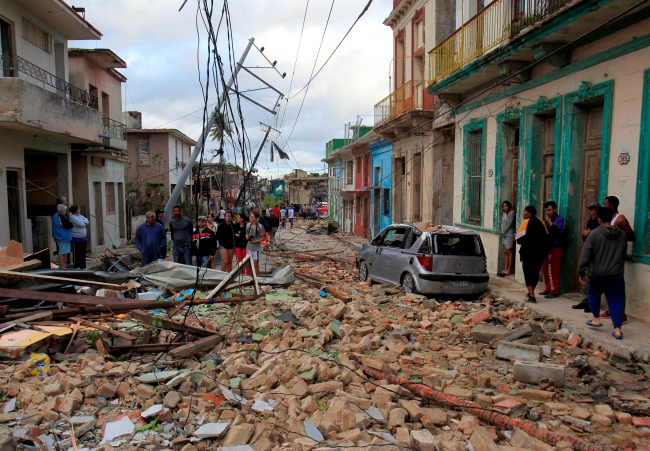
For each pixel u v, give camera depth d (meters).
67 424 4.05
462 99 14.44
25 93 11.88
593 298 7.00
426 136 17.62
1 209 12.57
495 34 11.32
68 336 5.67
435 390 5.07
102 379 4.77
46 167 16.91
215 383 4.81
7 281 6.72
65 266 13.09
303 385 4.79
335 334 6.90
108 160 22.14
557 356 6.57
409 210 19.84
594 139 9.05
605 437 4.34
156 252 11.35
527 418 4.67
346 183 35.62
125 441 3.84
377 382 5.30
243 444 3.79
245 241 12.15
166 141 35.78
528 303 8.93
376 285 11.31
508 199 12.21
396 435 4.11
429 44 17.00
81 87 19.12
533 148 10.75
